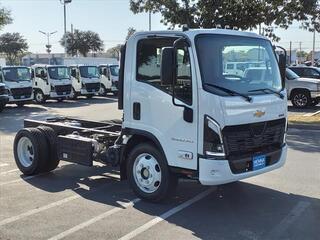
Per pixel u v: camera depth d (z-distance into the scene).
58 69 28.97
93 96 33.47
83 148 8.26
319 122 16.44
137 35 7.18
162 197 7.08
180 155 6.71
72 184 8.45
